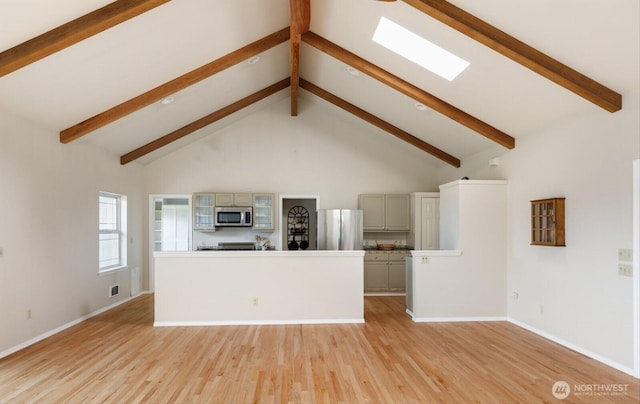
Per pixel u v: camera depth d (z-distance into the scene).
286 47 5.69
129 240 7.09
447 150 6.98
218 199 7.55
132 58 4.16
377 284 7.50
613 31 3.01
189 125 6.86
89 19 3.26
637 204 3.44
